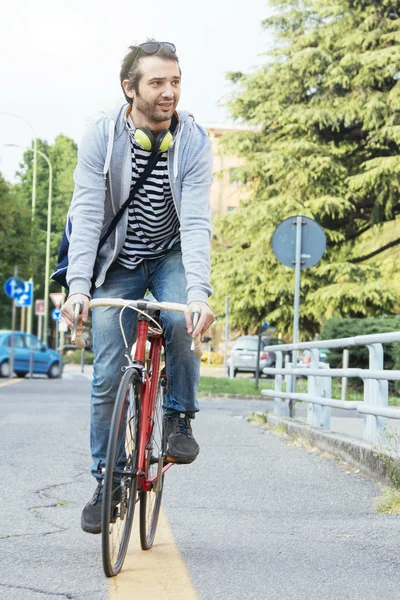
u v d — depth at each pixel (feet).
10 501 24.49
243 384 92.12
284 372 44.65
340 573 17.25
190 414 18.48
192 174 17.54
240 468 31.27
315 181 133.90
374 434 31.78
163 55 16.90
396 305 128.98
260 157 134.92
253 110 139.44
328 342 35.09
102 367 17.76
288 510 23.86
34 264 118.11
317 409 39.37
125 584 16.31
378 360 30.66
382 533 20.67
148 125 17.20
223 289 135.85
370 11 135.44
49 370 122.11
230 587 16.22
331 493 26.50
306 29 140.87
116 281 18.21
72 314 16.56
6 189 113.19
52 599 15.43
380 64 130.00
